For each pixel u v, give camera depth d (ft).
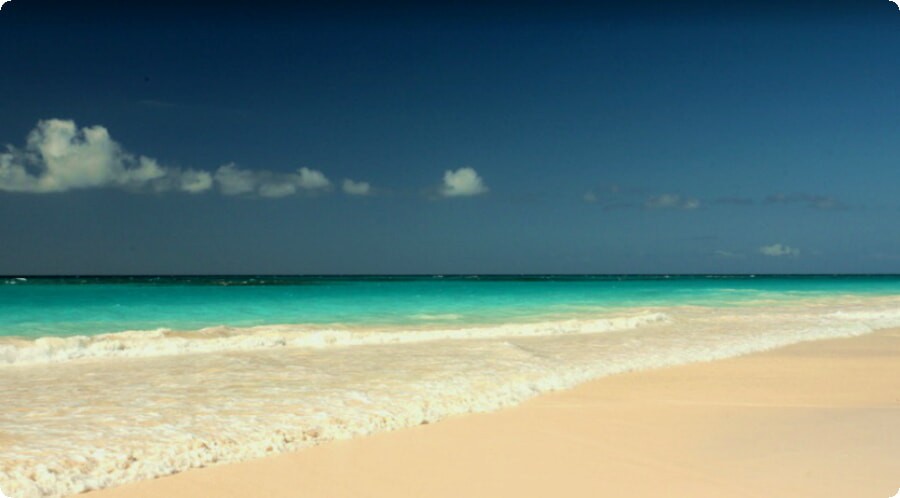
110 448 24.35
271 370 40.19
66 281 208.03
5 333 57.21
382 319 73.97
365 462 23.82
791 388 37.27
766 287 184.55
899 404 33.45
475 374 39.11
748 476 22.31
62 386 35.06
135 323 66.23
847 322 72.79
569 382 37.93
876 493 20.74
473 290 141.08
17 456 23.18
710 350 51.13
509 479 22.21
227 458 23.89
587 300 108.58
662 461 23.99
